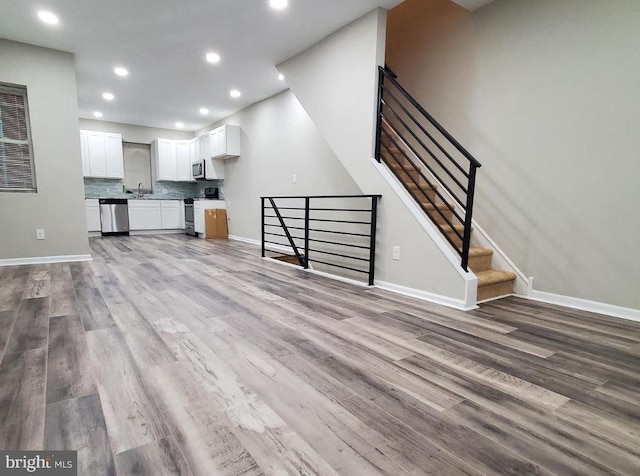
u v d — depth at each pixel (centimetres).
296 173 523
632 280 246
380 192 324
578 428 127
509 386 155
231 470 103
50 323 221
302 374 161
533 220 297
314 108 390
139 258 470
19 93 399
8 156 401
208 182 823
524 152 300
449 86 358
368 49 322
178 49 395
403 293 305
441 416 132
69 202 431
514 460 110
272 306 265
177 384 150
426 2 376
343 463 107
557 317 250
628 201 245
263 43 380
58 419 124
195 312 248
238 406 135
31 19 331
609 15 246
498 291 300
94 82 501
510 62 305
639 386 157
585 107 262
